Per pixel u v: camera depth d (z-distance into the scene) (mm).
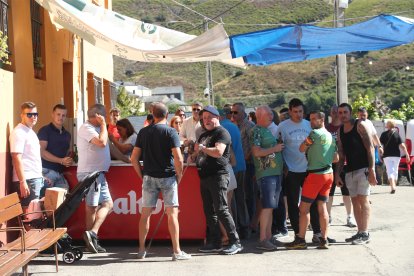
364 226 10703
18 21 11164
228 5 88500
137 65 102750
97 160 10117
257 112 10312
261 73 86562
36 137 10023
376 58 84562
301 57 15203
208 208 10148
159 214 10773
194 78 93562
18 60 11062
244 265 9250
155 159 9508
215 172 9867
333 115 12820
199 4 89000
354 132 10477
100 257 9875
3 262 7258
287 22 85000
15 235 10227
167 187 9562
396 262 9344
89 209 10094
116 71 101312
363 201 10594
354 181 10586
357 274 8672
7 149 10164
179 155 9484
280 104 78188
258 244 10812
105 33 12383
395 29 12406
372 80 80000
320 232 10695
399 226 12578
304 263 9328
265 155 10172
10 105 10469
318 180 10047
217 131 9836
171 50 11766
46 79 12984
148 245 10484
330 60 85688
